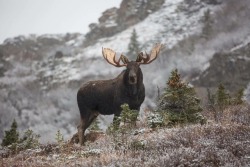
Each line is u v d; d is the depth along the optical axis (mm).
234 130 37531
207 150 31812
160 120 45281
